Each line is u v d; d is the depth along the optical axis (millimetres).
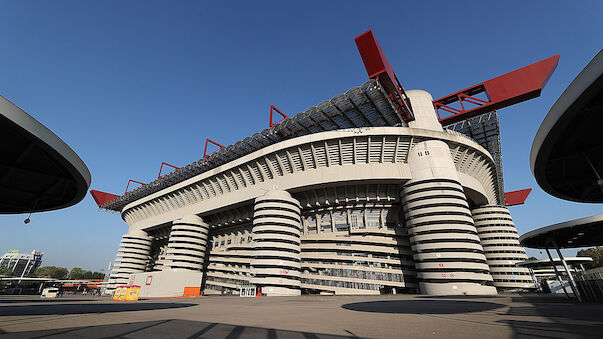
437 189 51062
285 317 13945
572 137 13242
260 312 17406
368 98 53625
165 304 27734
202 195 75500
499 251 69312
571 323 9703
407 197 53812
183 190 78562
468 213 49500
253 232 57969
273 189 60906
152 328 9898
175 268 68125
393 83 51875
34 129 12156
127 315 14977
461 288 43719
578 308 15875
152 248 95938
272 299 38875
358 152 55812
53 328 9641
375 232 57594
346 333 8711
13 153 14320
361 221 60562
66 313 15523
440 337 7758
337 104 55375
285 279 52562
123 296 43594
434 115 62906
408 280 52844
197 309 20516
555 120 11836
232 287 66562
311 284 55906
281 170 61375
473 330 8844
